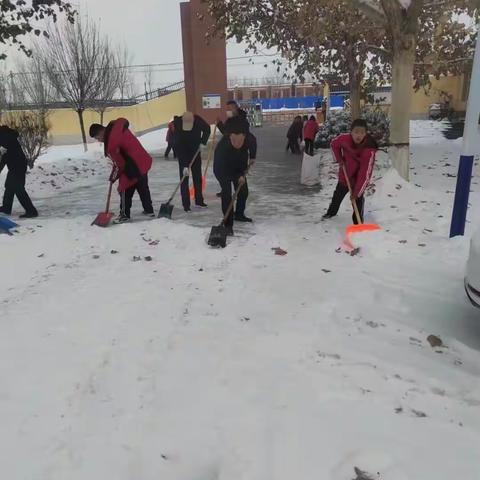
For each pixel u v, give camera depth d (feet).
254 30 46.24
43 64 80.43
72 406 9.90
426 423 9.23
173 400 10.03
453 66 42.42
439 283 16.65
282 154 56.44
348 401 9.89
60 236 22.43
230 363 11.39
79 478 8.16
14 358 11.71
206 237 21.53
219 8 44.78
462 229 20.34
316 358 11.62
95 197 33.76
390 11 27.94
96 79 79.46
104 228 23.48
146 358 11.68
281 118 134.51
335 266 18.26
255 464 8.22
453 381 10.94
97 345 12.30
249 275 17.37
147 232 22.44
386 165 35.96
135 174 25.04
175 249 20.31
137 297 15.34
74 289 16.11
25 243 21.48
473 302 12.76
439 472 7.91
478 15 31.45
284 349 12.03
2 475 8.18
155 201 31.24
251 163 23.93
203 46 94.17
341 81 54.03
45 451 8.71
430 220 23.80
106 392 10.36
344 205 27.73
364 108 57.31
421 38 38.91
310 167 35.35
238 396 10.10
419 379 10.94
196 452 8.62
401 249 19.65
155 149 70.03
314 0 33.50
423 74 43.27
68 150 87.92
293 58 48.47
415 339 13.01
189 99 98.78
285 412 9.53
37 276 17.63
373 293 15.71
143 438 9.00
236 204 24.79
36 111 75.41
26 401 10.07
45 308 14.60
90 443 8.89
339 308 14.51
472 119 19.35
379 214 25.29
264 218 25.85
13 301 15.23
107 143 24.50
